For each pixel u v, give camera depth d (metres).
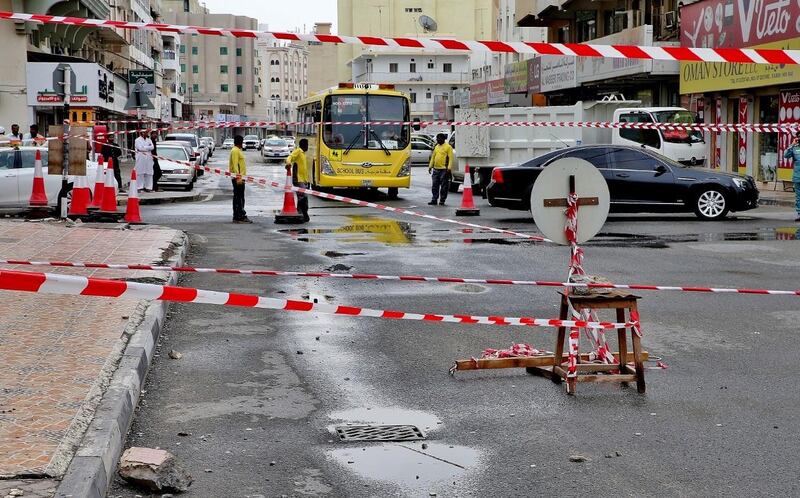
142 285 5.32
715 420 6.27
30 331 7.80
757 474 5.27
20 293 9.50
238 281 11.71
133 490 4.96
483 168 27.11
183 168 32.50
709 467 5.38
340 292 11.02
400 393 6.89
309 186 30.83
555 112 29.23
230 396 6.75
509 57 63.81
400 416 6.34
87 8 44.50
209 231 17.89
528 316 9.67
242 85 166.12
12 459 4.84
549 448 5.70
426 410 6.48
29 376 6.42
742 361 7.86
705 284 11.58
